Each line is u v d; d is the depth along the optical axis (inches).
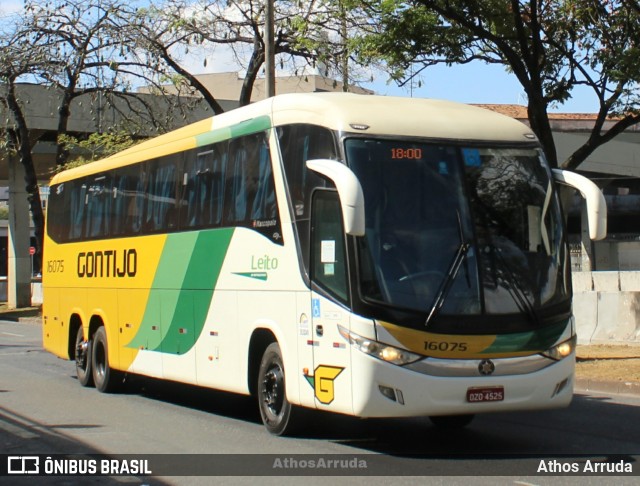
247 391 428.1
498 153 376.8
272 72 744.3
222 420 469.4
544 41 685.9
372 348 339.9
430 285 347.3
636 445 392.2
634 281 839.7
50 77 1179.3
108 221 594.9
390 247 349.1
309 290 374.3
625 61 644.7
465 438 411.5
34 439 412.5
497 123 389.1
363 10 739.4
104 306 593.0
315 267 371.9
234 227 441.7
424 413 340.5
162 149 529.7
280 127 408.5
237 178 443.8
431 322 342.6
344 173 335.3
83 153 1253.1
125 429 439.5
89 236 623.5
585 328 786.2
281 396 406.6
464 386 343.3
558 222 378.6
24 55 1181.7
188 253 487.5
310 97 394.6
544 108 673.0
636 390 547.5
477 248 356.5
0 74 1195.3
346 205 330.3
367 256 346.6
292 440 403.9
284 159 401.7
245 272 429.1
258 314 416.5
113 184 593.6
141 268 542.0
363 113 371.9
